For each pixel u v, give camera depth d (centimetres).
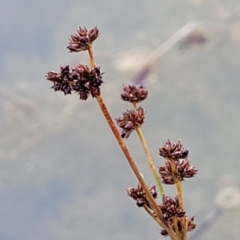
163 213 33
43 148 105
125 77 109
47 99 108
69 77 32
